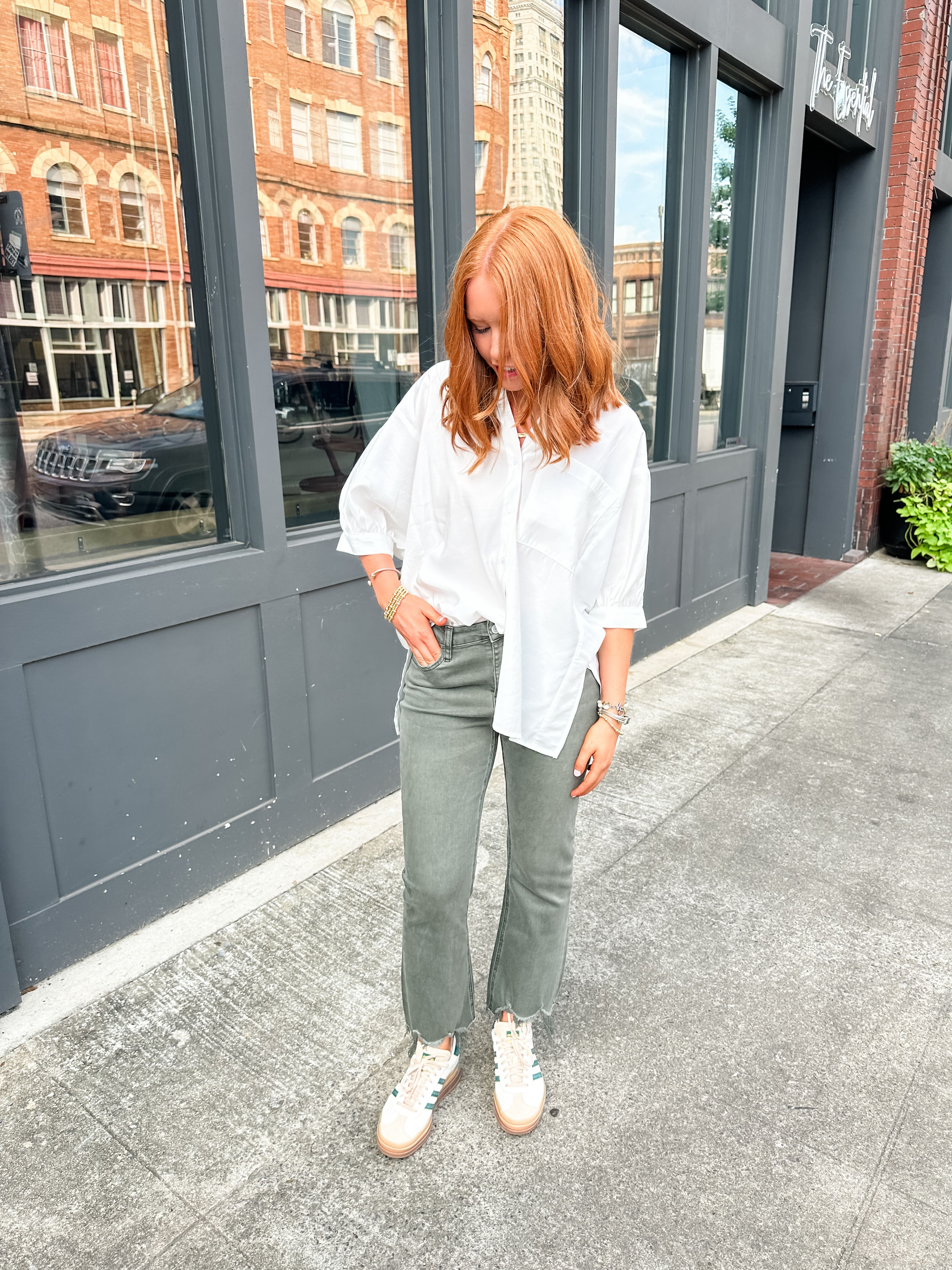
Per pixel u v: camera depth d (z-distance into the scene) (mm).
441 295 2969
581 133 3582
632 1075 1832
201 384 2299
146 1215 1514
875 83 5594
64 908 2092
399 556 1593
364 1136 1678
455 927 1556
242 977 2105
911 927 2342
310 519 2688
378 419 2891
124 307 2121
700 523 4719
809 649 4648
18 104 1897
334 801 2775
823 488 6594
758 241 4867
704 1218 1512
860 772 3240
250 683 2439
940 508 6359
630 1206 1534
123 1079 1804
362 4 2562
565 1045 1914
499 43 3096
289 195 2482
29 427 2006
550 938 1623
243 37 2107
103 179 2045
